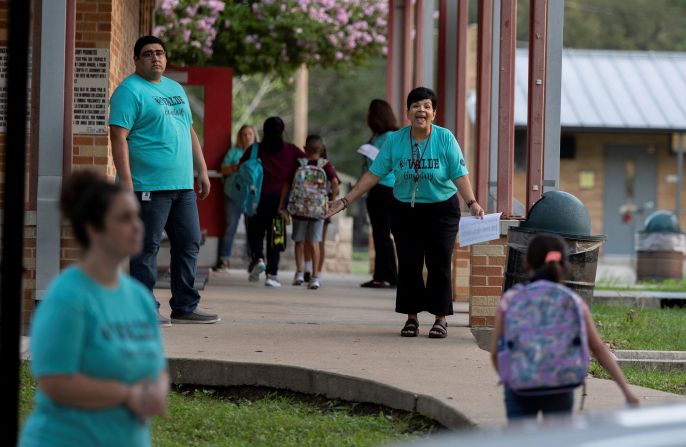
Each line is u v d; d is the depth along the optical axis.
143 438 10.28
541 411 12.45
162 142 22.69
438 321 23.11
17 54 11.75
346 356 20.34
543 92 24.80
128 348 10.10
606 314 31.53
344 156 116.19
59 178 22.64
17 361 11.61
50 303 9.90
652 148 81.50
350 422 17.14
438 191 22.64
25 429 10.13
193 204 23.59
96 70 27.34
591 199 81.50
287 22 51.81
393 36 42.41
